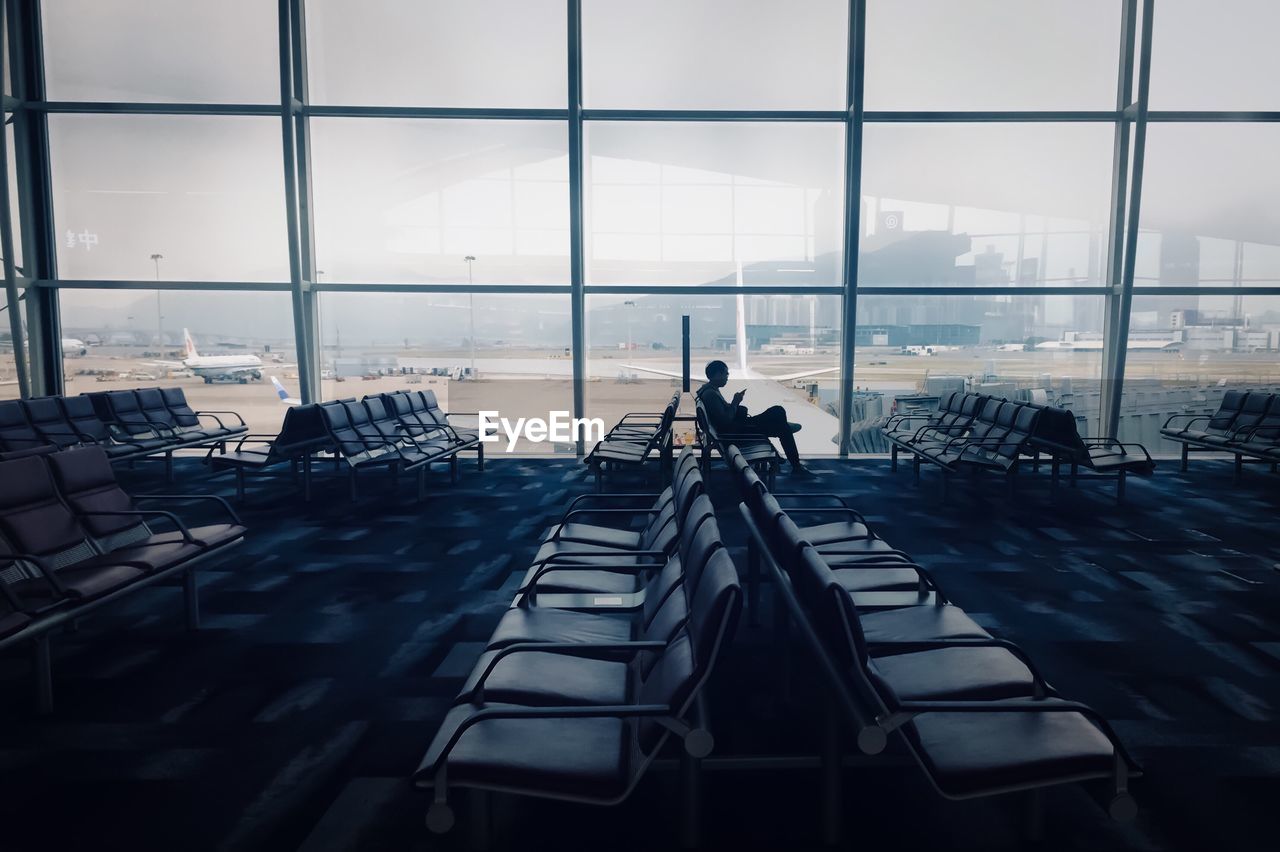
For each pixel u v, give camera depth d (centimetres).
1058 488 598
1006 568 418
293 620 342
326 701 262
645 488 657
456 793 208
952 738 162
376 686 274
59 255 755
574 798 149
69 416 635
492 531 509
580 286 764
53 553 288
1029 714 174
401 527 520
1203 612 347
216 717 250
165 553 306
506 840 187
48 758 224
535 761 154
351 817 196
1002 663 199
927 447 645
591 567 247
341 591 384
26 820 194
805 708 257
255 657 300
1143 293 729
